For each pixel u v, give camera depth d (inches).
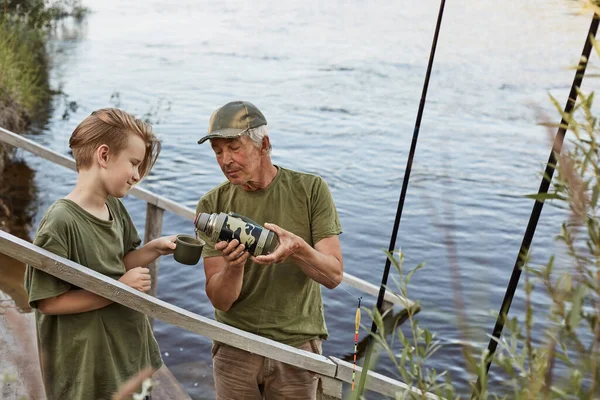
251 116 97.8
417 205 300.0
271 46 644.1
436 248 259.1
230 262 92.3
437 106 455.2
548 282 41.2
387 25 722.8
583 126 42.3
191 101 470.9
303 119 431.2
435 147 377.1
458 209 292.2
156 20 780.6
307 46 642.2
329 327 211.9
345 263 253.3
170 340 192.9
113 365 85.0
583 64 51.8
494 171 342.0
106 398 84.9
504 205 299.7
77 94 476.7
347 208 301.7
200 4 880.3
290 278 102.3
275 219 102.2
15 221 274.2
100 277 80.8
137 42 664.4
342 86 508.1
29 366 105.9
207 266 103.6
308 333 103.5
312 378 102.2
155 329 197.9
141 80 522.9
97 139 81.6
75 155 84.0
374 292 212.2
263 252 90.8
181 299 225.6
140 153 83.5
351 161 360.2
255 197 102.2
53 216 80.1
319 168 350.9
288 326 102.5
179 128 411.2
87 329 83.1
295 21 756.0
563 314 40.5
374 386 97.2
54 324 84.0
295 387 102.3
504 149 374.9
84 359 83.0
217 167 355.3
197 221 91.4
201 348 190.2
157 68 561.6
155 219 169.6
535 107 44.4
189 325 88.6
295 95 485.7
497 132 402.0
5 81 413.4
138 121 83.6
